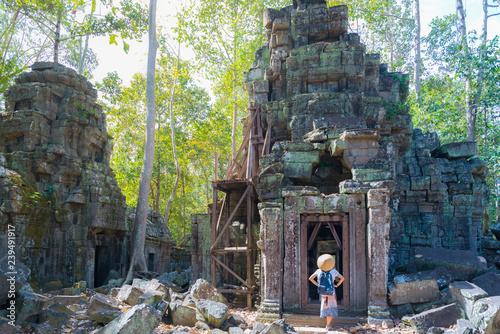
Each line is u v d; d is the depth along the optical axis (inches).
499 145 637.9
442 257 412.8
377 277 358.3
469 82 681.6
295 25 552.7
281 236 389.1
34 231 522.9
